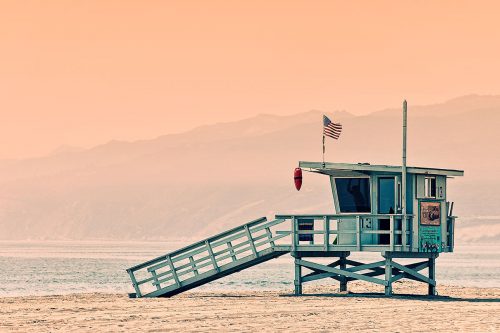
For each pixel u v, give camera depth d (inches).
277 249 7234.3
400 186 7076.8
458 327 4955.7
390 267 7027.6
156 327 4926.2
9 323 5118.1
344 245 7042.3
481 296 7667.3
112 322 5162.4
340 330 4808.1
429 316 5462.6
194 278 7347.4
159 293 7421.3
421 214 7081.7
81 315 5575.8
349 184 7263.8
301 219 7204.7
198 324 5059.1
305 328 4886.8
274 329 4842.5
